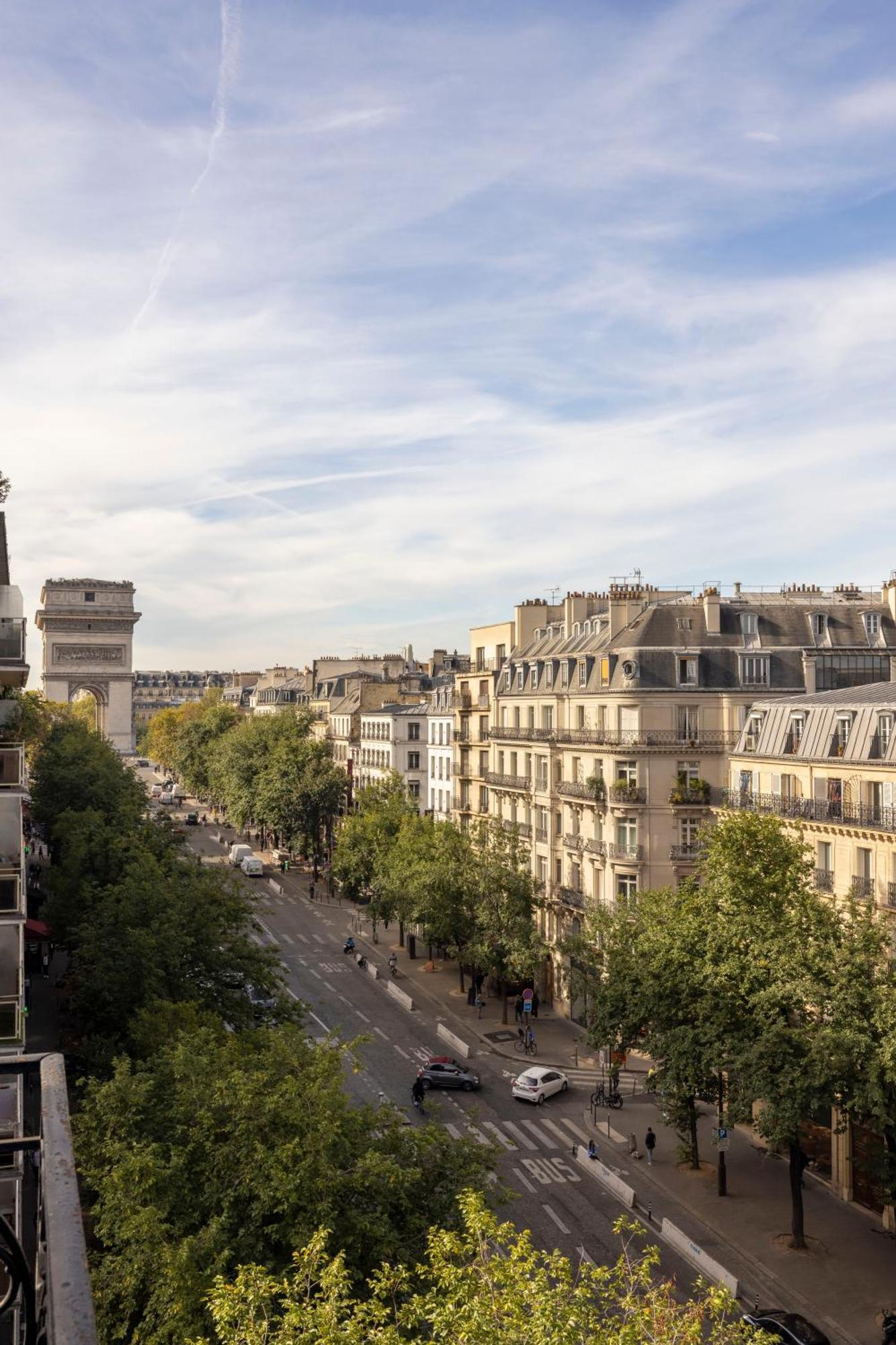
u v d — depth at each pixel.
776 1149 48.09
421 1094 53.56
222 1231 24.14
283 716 133.62
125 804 79.75
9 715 46.16
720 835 42.84
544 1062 61.69
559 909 71.94
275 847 140.62
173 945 42.84
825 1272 37.94
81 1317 3.22
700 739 63.59
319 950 87.31
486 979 78.62
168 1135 27.25
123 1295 23.83
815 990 36.47
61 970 70.50
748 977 39.06
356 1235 24.36
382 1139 28.36
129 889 45.66
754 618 67.69
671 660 64.38
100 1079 38.44
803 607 68.88
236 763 131.00
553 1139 50.28
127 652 175.25
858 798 47.88
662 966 42.41
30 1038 53.59
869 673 64.94
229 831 158.88
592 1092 56.97
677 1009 42.19
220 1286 19.17
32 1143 4.68
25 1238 20.36
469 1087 56.41
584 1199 43.62
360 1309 18.56
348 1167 26.44
